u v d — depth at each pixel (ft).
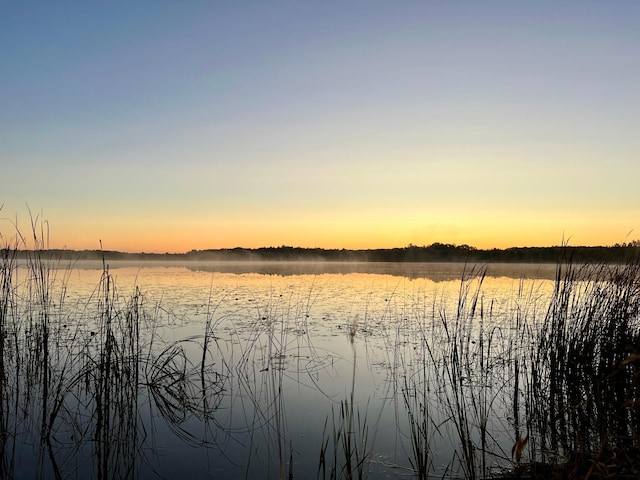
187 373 34.17
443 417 26.18
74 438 23.98
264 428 24.90
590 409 22.90
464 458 21.33
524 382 32.09
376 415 26.45
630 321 26.27
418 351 40.68
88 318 51.31
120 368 30.86
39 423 25.66
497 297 73.56
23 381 32.19
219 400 29.07
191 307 63.36
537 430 24.54
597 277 29.25
